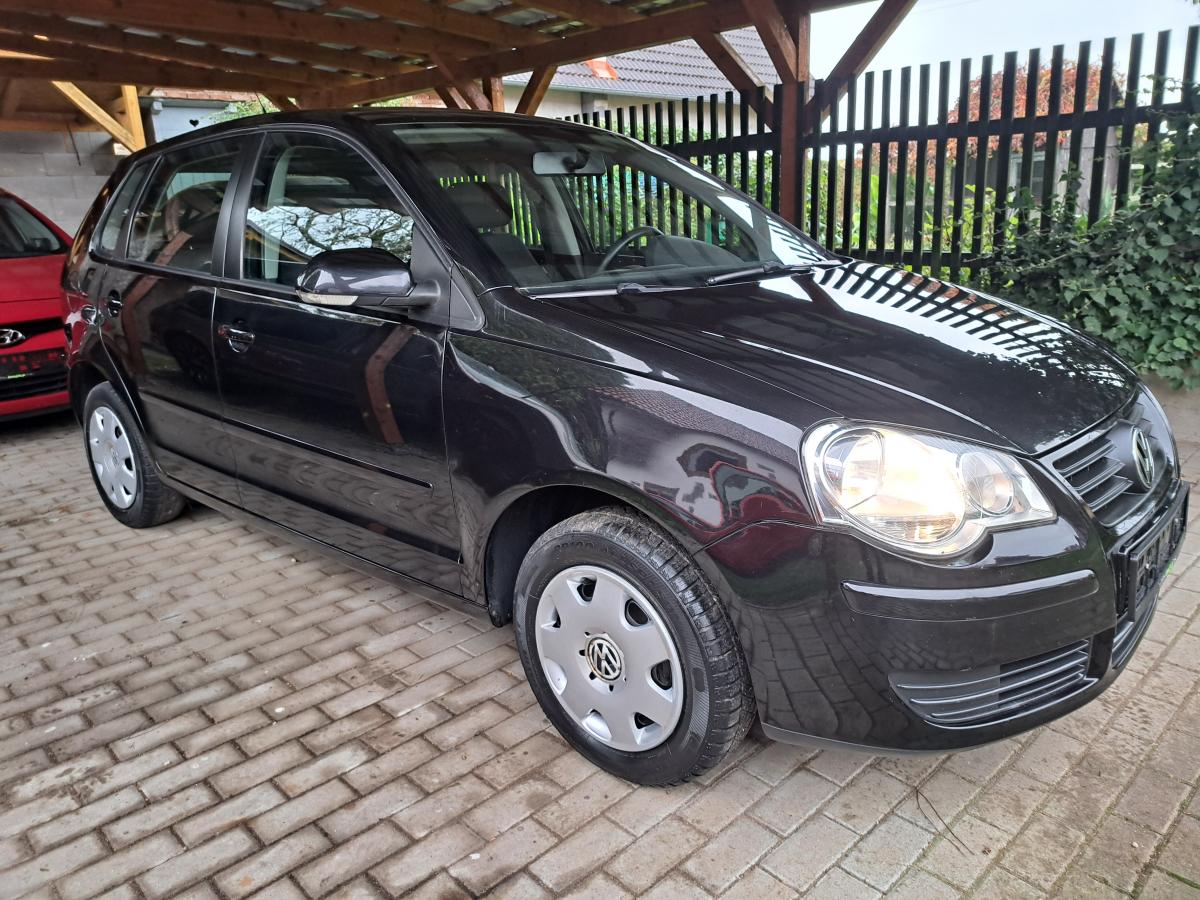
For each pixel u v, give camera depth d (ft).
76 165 34.19
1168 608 10.32
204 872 6.84
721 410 6.52
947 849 6.81
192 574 12.26
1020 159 17.78
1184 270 16.10
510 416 7.51
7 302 18.20
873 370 6.92
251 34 20.06
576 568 7.38
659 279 8.89
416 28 22.58
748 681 6.85
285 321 9.57
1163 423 8.54
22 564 12.77
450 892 6.56
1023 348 7.95
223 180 10.93
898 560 6.00
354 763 8.07
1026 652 6.21
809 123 19.49
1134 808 7.17
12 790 7.86
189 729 8.68
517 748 8.21
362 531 9.48
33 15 21.54
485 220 8.76
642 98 51.24
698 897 6.44
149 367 11.87
